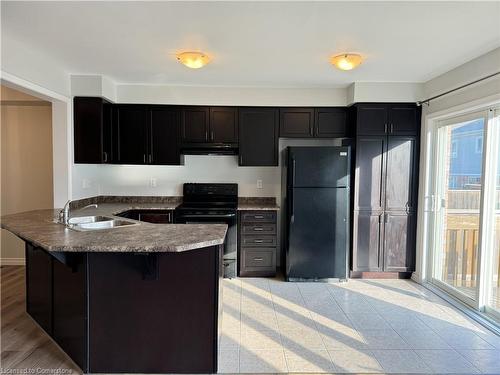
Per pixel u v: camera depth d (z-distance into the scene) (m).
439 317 3.20
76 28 2.61
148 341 2.31
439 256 4.03
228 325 3.01
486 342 2.75
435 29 2.56
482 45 2.88
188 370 2.33
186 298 2.30
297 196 4.15
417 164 4.21
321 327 2.99
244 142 4.46
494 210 3.20
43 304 2.87
